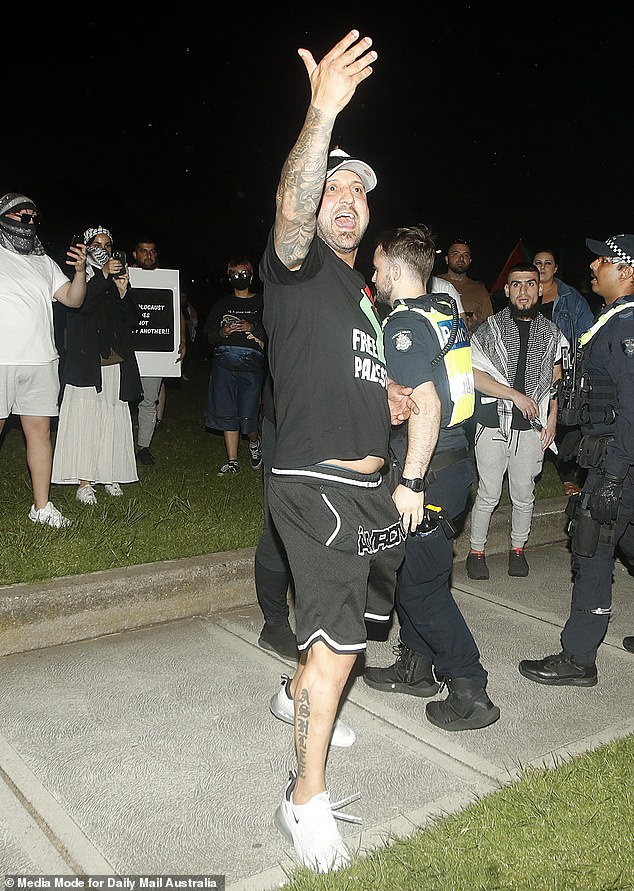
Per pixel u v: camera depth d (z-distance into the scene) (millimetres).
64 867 2820
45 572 4656
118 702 3912
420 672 4102
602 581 4156
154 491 6617
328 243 3164
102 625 4602
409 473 3256
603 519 4012
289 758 3494
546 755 3574
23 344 5211
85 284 5473
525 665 4297
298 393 2902
